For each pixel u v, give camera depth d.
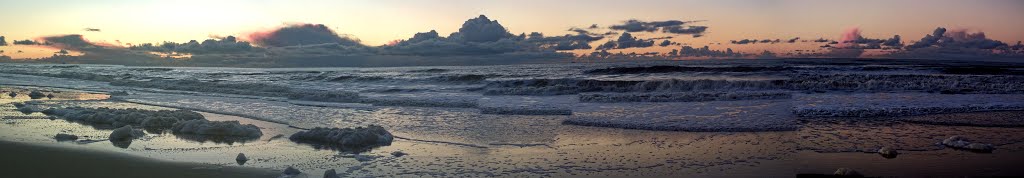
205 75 39.19
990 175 6.55
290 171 6.80
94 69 56.56
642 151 8.21
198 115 11.81
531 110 13.32
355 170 7.04
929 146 8.41
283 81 30.80
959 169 6.89
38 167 7.12
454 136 9.81
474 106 14.86
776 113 12.70
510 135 9.86
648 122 11.21
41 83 30.25
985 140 8.88
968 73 28.55
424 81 27.94
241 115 13.40
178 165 7.24
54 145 8.68
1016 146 8.27
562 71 37.78
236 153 8.16
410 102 15.66
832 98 16.61
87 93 21.62
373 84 27.45
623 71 34.09
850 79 22.67
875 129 10.17
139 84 26.12
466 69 45.75
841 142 8.81
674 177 6.64
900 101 15.51
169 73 43.81
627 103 15.55
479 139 9.45
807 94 17.98
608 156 7.86
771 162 7.38
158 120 10.75
